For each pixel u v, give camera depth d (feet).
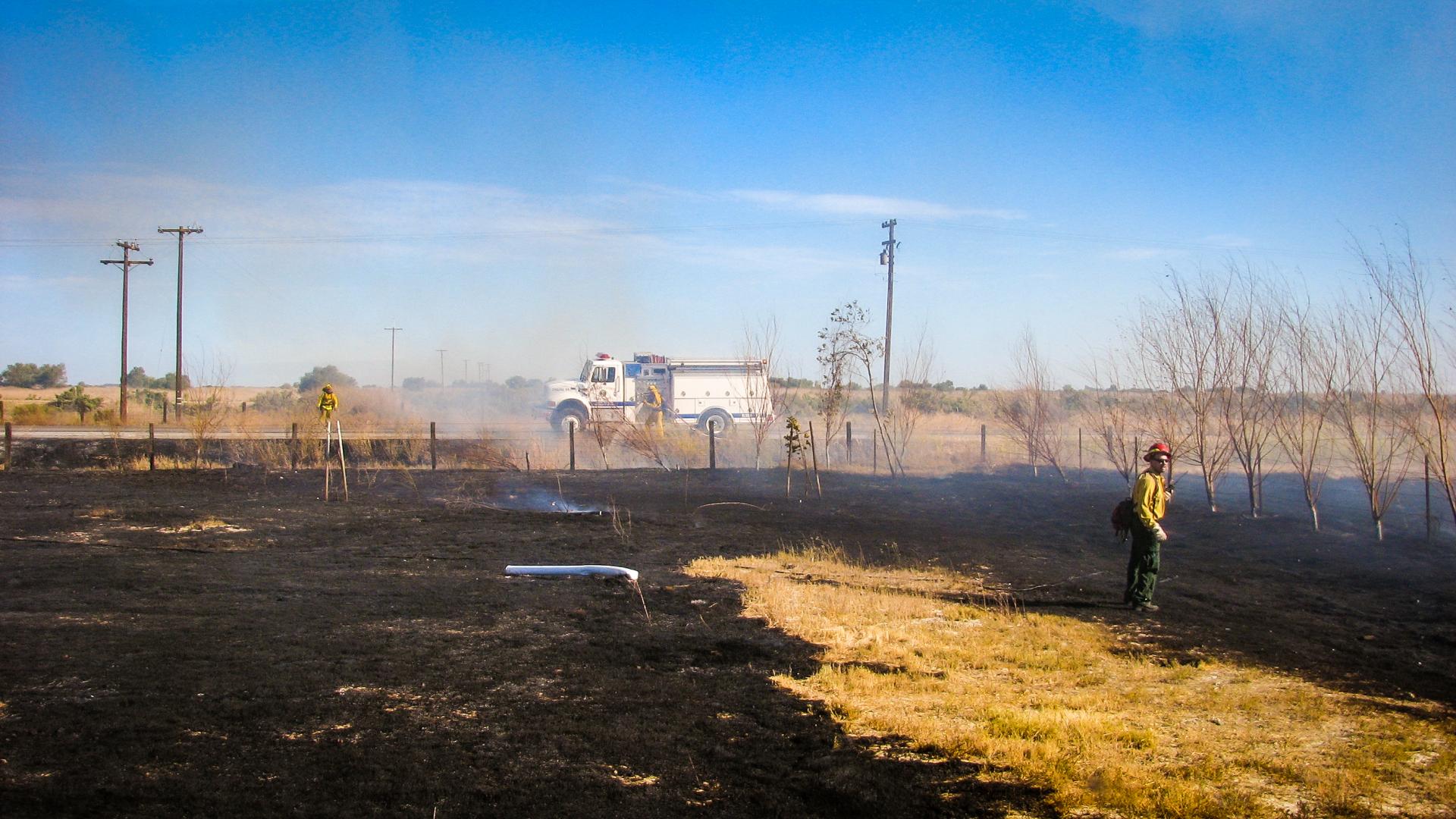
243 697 21.57
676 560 40.22
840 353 76.28
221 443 79.51
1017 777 17.75
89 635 26.68
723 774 17.78
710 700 22.13
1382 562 39.65
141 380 282.77
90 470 70.90
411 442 80.33
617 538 45.70
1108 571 39.01
